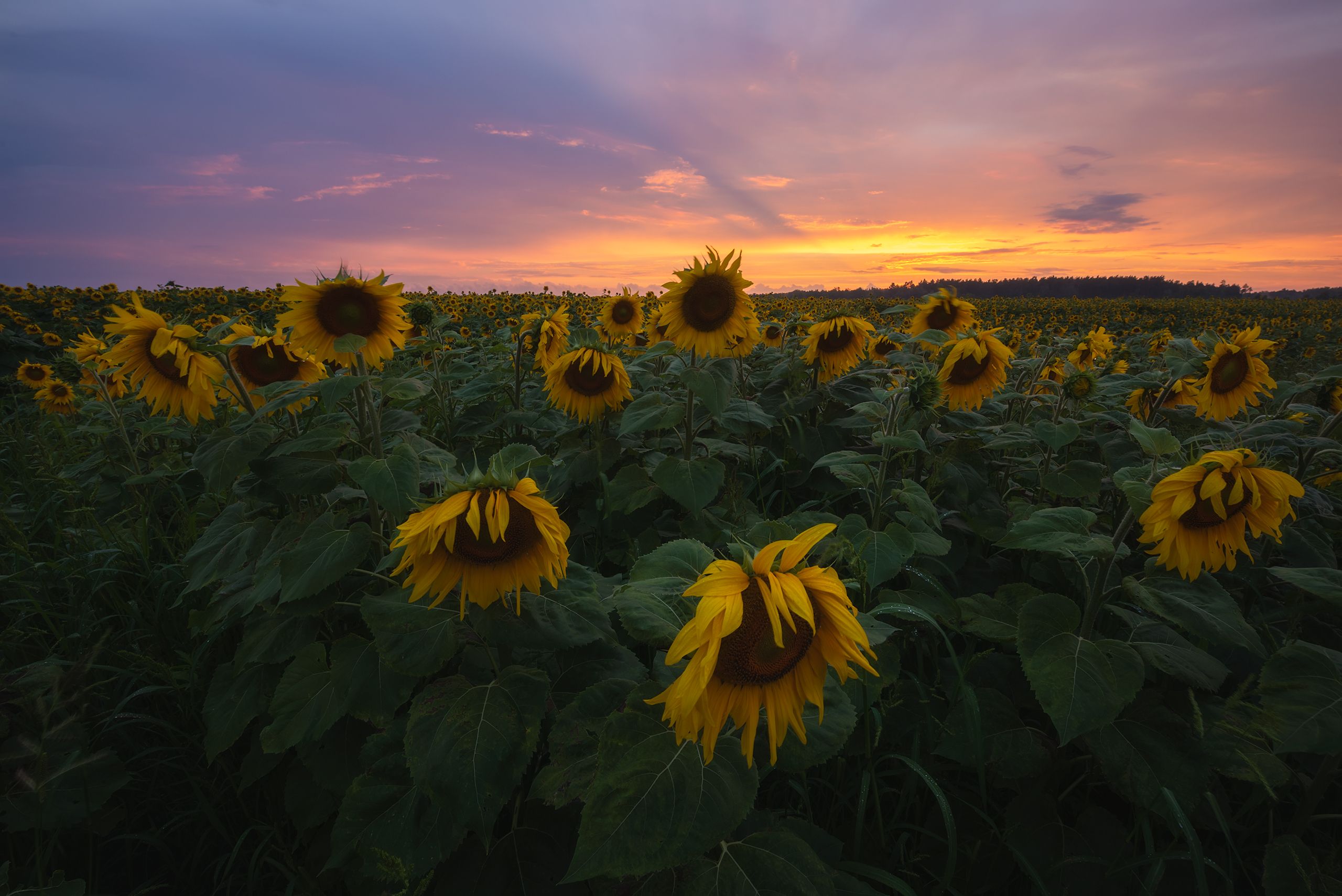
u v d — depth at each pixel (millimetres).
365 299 3158
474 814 1885
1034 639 2551
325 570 2371
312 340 3193
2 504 5328
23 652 3506
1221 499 2230
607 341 7426
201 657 3240
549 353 5727
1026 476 4566
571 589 2377
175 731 3074
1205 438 3656
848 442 5031
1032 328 17812
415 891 1971
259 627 2781
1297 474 3822
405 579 2305
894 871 2486
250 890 2635
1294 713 2062
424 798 2121
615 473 4641
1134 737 2525
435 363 5586
